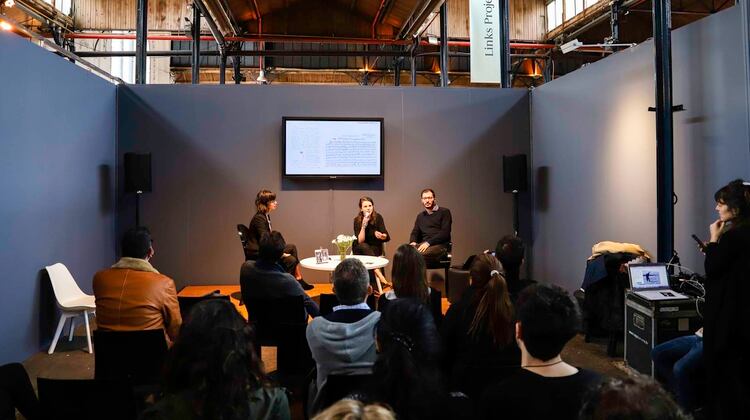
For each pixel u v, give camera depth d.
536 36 12.47
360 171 6.45
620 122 4.97
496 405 1.39
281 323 3.07
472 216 6.68
